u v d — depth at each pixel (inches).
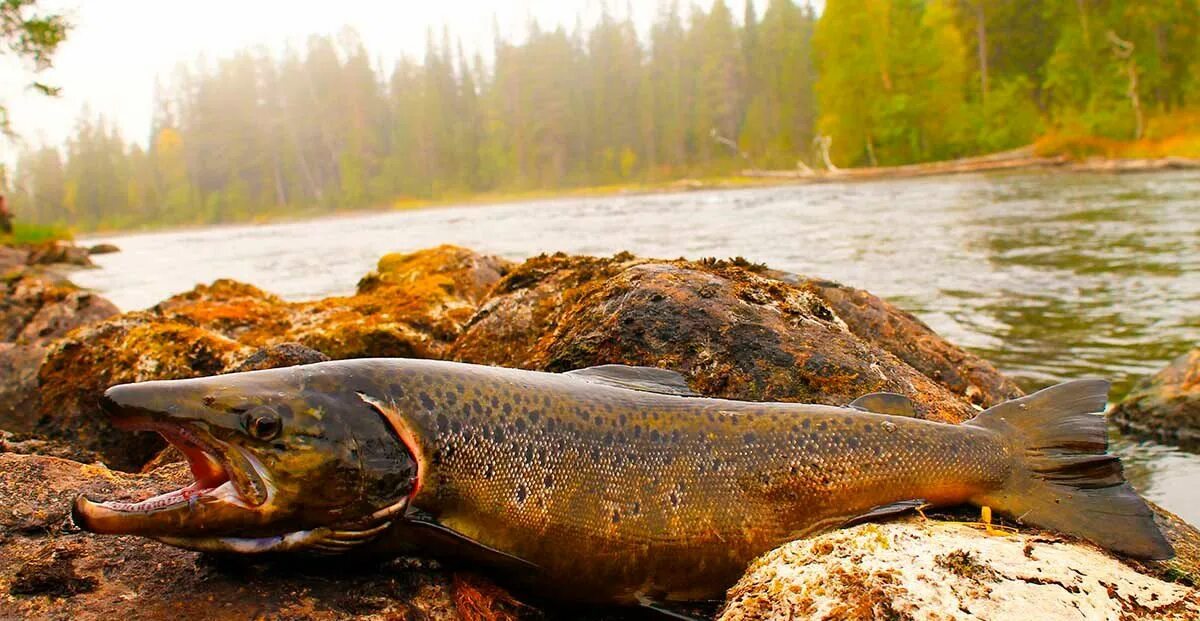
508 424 27.6
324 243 281.7
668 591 29.1
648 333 40.9
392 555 26.8
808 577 25.8
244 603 24.4
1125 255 131.8
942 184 343.9
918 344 52.4
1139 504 28.7
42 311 93.4
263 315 69.2
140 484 32.7
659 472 28.6
